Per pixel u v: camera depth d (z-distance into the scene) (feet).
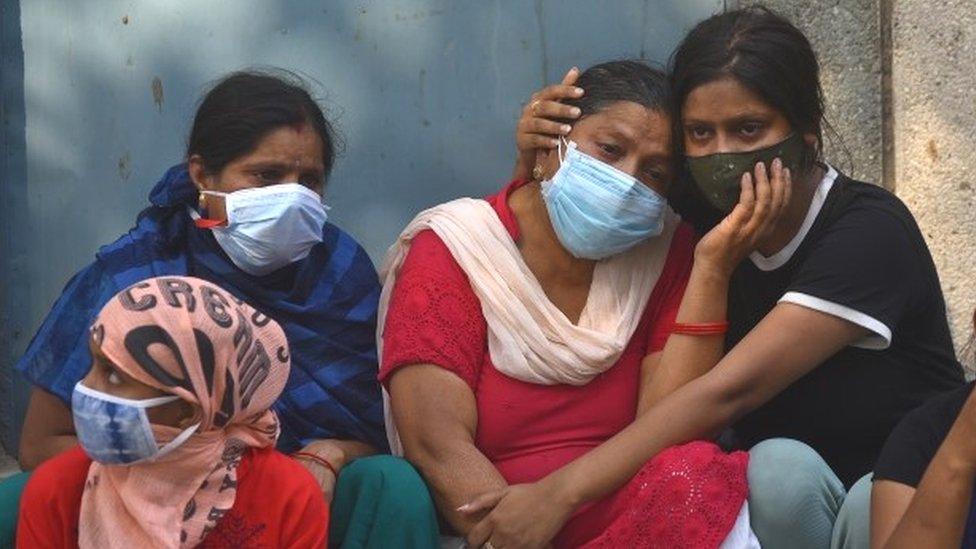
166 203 11.89
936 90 13.08
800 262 11.22
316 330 12.03
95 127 15.29
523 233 11.67
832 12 13.26
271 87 11.64
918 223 13.26
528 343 11.37
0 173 15.70
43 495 9.96
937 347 11.41
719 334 11.18
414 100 14.11
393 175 14.26
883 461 9.64
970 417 8.84
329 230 12.48
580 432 11.49
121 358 9.34
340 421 11.90
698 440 10.85
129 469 9.69
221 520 9.94
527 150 11.68
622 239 11.33
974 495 9.21
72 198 15.49
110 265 11.73
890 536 9.12
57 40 15.34
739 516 10.51
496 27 13.76
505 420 11.40
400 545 10.72
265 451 10.14
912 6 13.08
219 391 9.57
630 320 11.55
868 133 13.34
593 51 13.47
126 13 14.99
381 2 14.11
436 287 11.46
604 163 11.14
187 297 9.54
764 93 10.75
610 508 10.87
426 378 11.23
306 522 10.05
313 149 11.61
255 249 11.55
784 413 11.45
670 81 11.30
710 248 11.10
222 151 11.47
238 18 14.60
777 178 10.86
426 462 11.06
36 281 15.72
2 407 15.67
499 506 10.76
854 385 11.19
